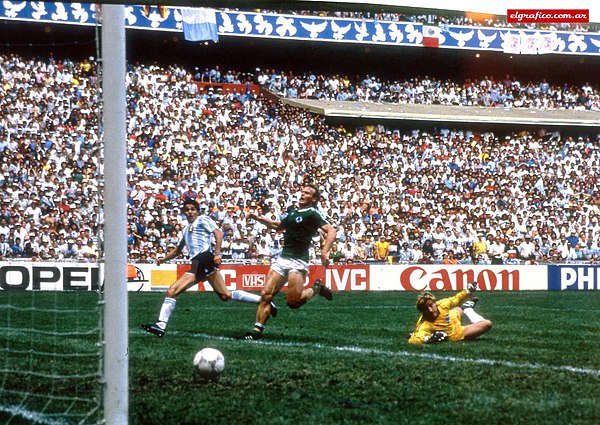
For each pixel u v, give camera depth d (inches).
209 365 314.3
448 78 1857.8
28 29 1536.7
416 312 706.2
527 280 1166.3
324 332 518.6
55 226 1111.0
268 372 335.9
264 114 1546.5
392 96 1766.7
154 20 1496.1
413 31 1679.4
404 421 244.7
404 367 349.7
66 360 373.1
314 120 1569.9
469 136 1667.1
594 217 1492.4
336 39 1636.3
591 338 489.4
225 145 1439.5
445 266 1135.0
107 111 233.6
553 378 322.0
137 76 1470.2
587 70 1892.2
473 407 264.2
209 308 745.6
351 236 1251.8
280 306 767.1
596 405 268.1
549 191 1567.4
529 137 1689.2
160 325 480.4
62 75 1405.0
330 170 1462.8
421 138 1614.2
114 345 228.8
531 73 1887.3
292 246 475.5
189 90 1508.4
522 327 562.9
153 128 1405.0
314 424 240.8
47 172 1227.9
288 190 1379.2
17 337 470.0
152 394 287.1
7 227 1070.4
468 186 1521.9
